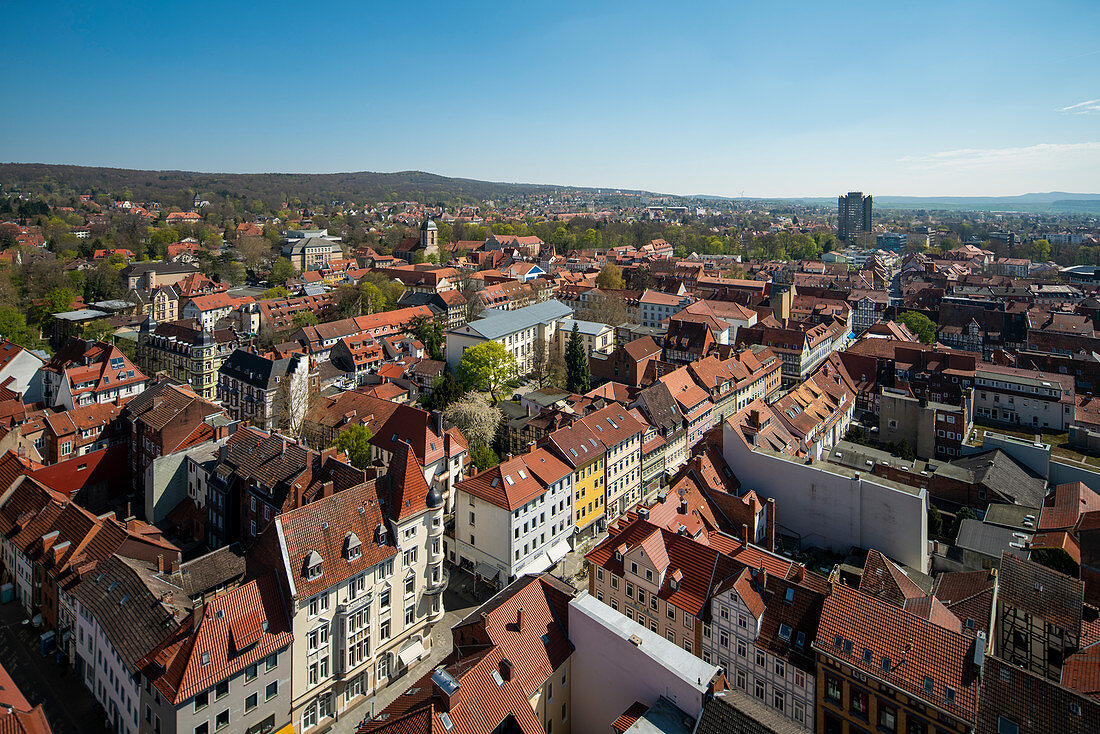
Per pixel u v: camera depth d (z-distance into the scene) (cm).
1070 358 14000
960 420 11306
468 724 4566
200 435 9719
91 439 10812
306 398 11775
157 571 6562
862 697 5081
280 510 7519
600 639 5162
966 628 6109
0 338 14612
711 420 12681
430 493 7075
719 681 4456
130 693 5528
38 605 7350
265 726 5628
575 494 9138
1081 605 5925
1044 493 9619
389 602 6725
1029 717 4356
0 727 4047
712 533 7219
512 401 13450
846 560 7931
